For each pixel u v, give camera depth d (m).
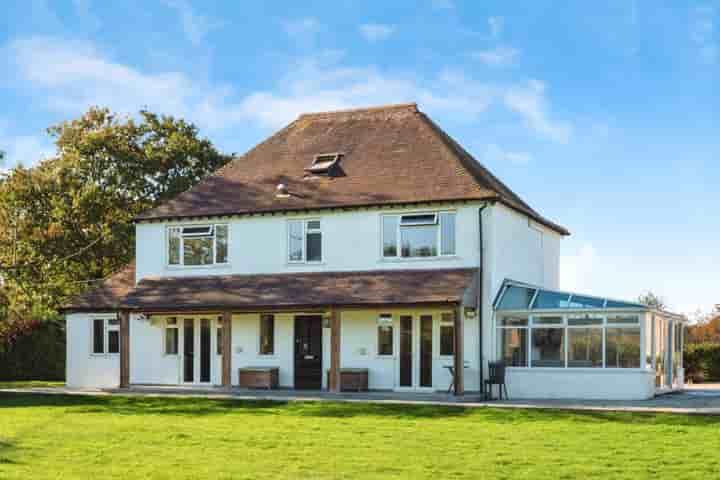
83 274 48.41
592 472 16.45
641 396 28.92
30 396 30.95
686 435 20.70
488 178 36.47
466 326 31.42
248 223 35.22
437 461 17.64
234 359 34.53
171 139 50.56
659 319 32.12
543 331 30.61
